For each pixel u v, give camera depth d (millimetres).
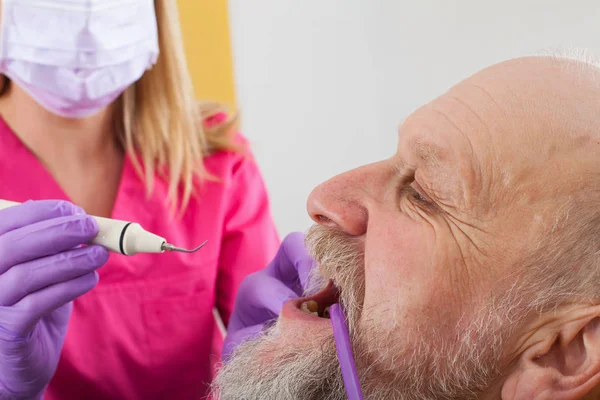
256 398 896
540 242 814
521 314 831
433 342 853
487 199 829
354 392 836
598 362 805
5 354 978
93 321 1242
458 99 868
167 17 1295
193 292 1312
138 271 1266
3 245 909
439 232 849
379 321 868
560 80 842
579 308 812
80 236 903
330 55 2137
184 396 1341
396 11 2127
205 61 1968
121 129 1324
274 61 2105
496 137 825
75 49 1160
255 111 2127
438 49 2141
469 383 856
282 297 1104
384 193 911
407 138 883
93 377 1257
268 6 2064
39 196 1245
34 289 925
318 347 894
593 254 801
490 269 835
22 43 1150
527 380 833
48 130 1256
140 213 1296
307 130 2170
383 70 2164
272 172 2174
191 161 1336
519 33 2076
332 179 940
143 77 1305
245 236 1392
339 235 930
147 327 1277
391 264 866
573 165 802
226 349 1149
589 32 2023
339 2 2102
